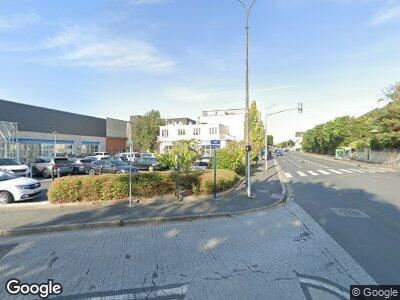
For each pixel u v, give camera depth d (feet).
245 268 17.28
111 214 29.84
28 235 24.39
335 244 21.43
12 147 101.65
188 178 41.63
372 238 22.85
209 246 21.26
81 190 34.78
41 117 135.64
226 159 61.41
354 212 32.14
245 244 21.66
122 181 36.35
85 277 16.17
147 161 93.04
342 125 175.32
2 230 24.48
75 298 13.99
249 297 13.84
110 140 194.39
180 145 48.96
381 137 102.22
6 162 63.16
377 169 92.73
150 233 24.68
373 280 15.65
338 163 127.24
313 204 37.14
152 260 18.56
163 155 45.47
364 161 134.41
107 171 74.95
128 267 17.47
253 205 35.37
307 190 49.26
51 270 17.11
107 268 17.33
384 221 28.17
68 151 154.20
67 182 34.37
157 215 29.63
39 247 21.13
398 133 95.81
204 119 256.11
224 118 250.16
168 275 16.37
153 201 36.29
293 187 52.95
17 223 26.50
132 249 20.63
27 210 31.60
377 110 109.50
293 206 36.09
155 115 209.97
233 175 48.39
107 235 24.13
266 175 73.41
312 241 22.21
